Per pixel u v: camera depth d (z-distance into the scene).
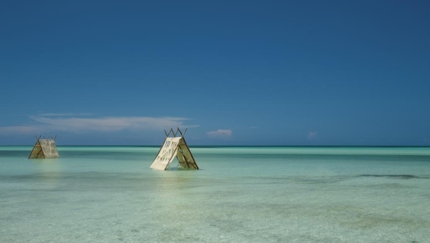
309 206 10.65
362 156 47.28
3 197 12.23
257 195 12.70
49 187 14.80
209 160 36.94
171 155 23.39
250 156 47.56
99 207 10.42
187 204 10.91
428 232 7.75
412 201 11.59
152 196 12.41
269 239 7.19
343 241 7.09
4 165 28.30
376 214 9.54
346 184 15.96
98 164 29.92
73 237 7.30
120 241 7.03
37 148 38.81
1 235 7.43
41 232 7.66
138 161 34.69
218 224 8.39
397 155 50.78
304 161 34.47
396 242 7.03
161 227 8.11
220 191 13.62
